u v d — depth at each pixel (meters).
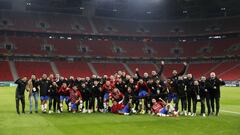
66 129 17.42
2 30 94.62
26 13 102.06
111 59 101.19
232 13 106.81
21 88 23.70
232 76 88.06
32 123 19.27
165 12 109.12
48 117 21.86
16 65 89.06
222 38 107.06
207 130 17.28
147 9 106.75
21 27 96.00
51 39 101.19
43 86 24.23
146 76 24.28
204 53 102.00
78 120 20.53
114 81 24.83
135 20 113.50
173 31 109.19
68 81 25.12
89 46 102.19
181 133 16.47
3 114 23.34
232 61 97.25
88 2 105.31
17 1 101.06
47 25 100.12
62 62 95.31
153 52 105.69
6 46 92.62
